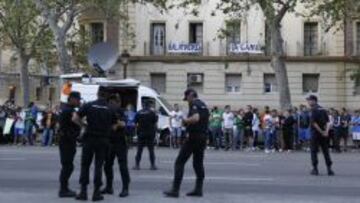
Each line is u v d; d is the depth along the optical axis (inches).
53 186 602.5
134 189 584.1
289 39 2102.6
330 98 2080.5
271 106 2069.4
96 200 507.2
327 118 723.4
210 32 2105.1
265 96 2074.3
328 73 2080.5
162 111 1318.9
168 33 2128.4
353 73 1971.0
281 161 900.0
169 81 2106.3
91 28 2130.9
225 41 2097.7
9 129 1331.2
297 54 2095.2
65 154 527.8
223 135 1254.3
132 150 1098.7
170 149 1200.8
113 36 2107.5
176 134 1282.0
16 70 2588.6
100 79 1304.1
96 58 1275.8
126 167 538.9
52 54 1962.4
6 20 1870.1
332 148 1258.6
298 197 539.5
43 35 1920.5
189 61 2105.1
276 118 1237.1
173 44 2117.4
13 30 1884.8
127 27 1913.1
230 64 2092.8
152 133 765.3
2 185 608.4
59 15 1721.2
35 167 777.6
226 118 1252.5
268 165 829.2
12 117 1332.4
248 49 2080.5
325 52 2087.8
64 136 527.8
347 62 2071.9
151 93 1327.5
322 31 2081.7
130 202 503.8
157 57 2106.3
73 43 2031.3
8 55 2620.6
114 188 591.2
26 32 1905.8
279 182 644.7
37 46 1948.8
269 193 562.9
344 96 2073.1
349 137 1354.6
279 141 1237.1
